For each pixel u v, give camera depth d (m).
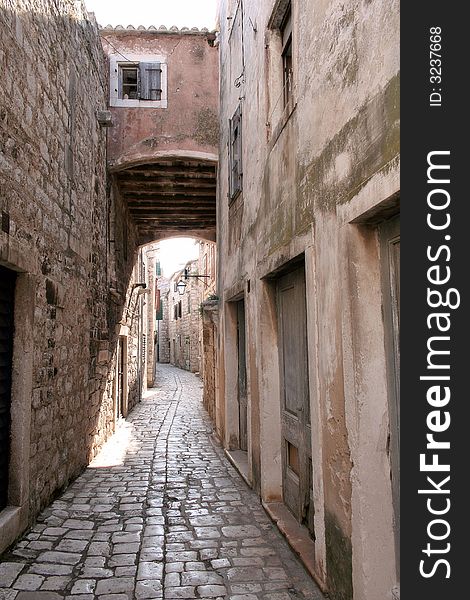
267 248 4.69
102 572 3.39
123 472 6.28
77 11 5.86
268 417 4.82
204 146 8.64
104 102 8.04
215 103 8.75
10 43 3.66
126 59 8.63
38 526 4.25
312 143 3.30
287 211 3.96
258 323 5.06
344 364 2.67
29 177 4.11
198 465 6.64
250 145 5.65
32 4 4.17
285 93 4.44
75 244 5.78
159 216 11.95
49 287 4.69
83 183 6.23
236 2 6.88
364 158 2.43
